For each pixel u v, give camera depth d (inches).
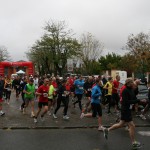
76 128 548.1
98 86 518.0
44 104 599.5
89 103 748.6
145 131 514.6
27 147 398.6
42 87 595.2
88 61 2861.7
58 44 2237.9
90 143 422.0
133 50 2102.6
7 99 955.3
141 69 2027.6
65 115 641.6
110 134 485.4
